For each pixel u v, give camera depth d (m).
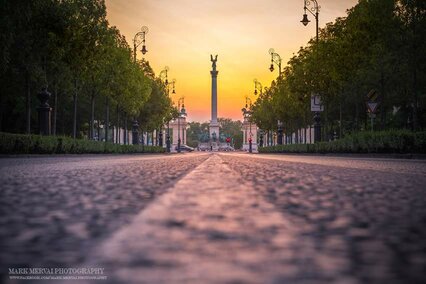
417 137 31.11
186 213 6.06
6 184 10.28
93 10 36.97
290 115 73.69
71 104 62.59
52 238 4.45
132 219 5.57
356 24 40.03
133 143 73.19
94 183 10.65
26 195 8.08
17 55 33.47
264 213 6.09
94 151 46.88
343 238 4.50
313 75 49.00
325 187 9.74
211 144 173.62
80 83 44.59
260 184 10.53
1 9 28.45
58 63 37.81
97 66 40.25
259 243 4.26
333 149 48.06
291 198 7.76
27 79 35.44
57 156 36.34
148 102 78.31
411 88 41.59
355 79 43.88
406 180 11.66
